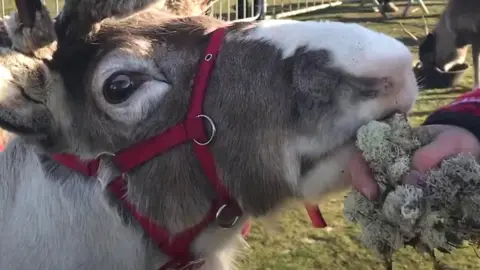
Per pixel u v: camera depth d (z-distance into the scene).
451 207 0.51
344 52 0.53
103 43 0.59
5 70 0.58
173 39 0.60
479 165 0.52
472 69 2.62
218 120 0.58
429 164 0.52
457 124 0.58
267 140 0.56
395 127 0.53
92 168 0.62
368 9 3.51
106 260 0.63
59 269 0.63
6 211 0.66
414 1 3.58
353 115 0.53
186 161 0.60
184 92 0.59
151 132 0.60
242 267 1.26
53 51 0.59
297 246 1.34
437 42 2.41
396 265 1.26
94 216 0.62
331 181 0.56
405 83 0.53
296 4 3.47
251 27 0.59
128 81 0.59
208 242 0.64
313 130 0.54
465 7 2.35
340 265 1.27
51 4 2.62
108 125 0.60
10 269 0.64
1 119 0.59
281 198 0.58
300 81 0.54
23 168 0.66
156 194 0.61
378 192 0.53
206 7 0.72
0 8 2.81
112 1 0.57
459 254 1.29
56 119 0.61
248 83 0.57
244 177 0.58
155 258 0.64
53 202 0.63
